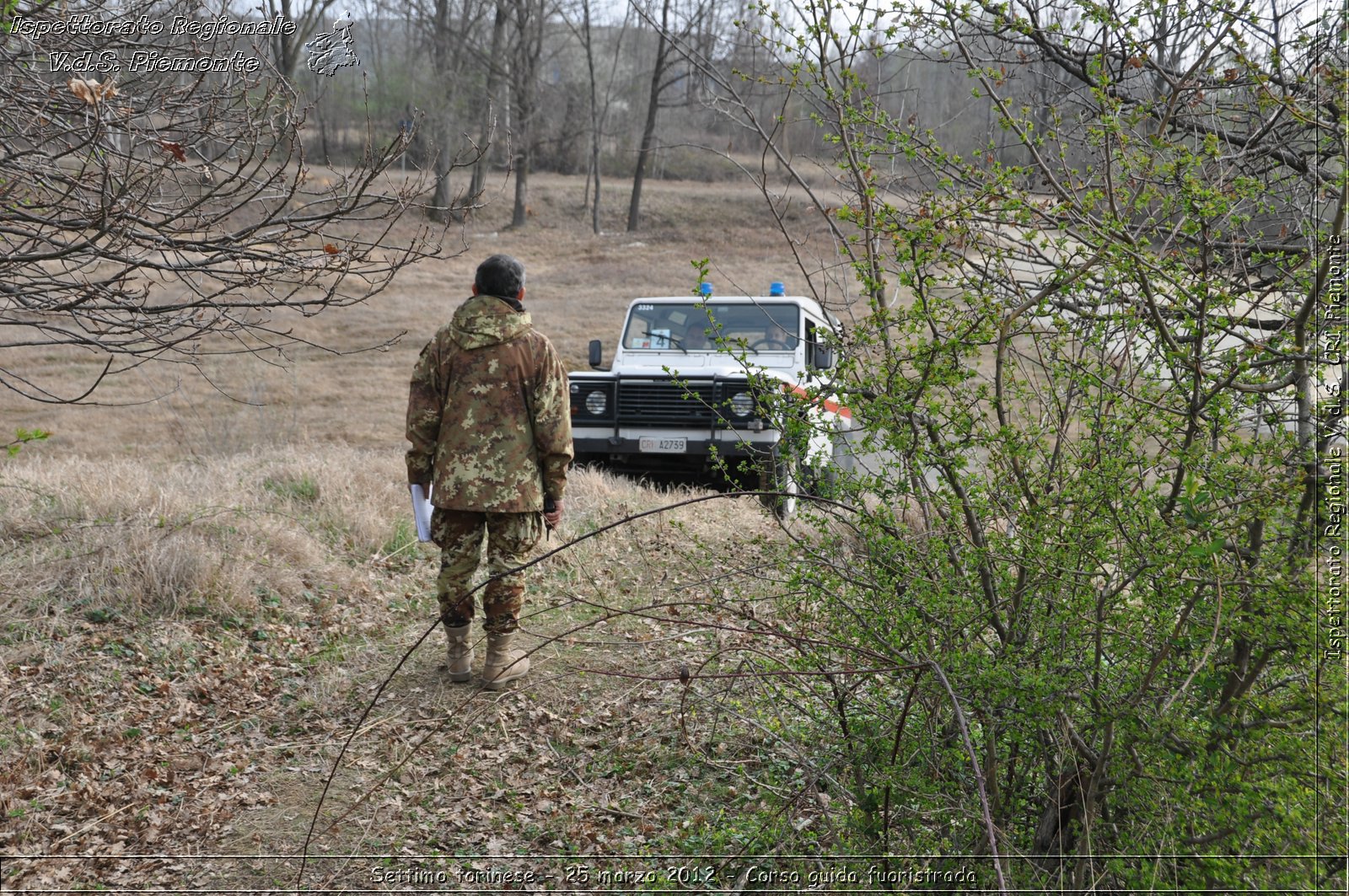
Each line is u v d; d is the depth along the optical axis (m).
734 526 6.39
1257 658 2.27
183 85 3.56
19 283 3.54
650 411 8.10
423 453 4.21
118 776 3.62
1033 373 2.88
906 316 2.58
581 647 4.71
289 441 11.70
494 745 3.89
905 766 2.73
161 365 17.98
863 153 2.77
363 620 5.14
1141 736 2.27
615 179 49.91
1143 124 3.47
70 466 7.14
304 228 3.61
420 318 23.77
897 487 2.72
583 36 41.94
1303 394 2.31
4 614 4.64
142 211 3.44
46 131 3.37
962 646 2.54
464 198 4.14
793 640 2.65
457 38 38.31
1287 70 3.01
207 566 5.11
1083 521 2.42
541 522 4.28
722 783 3.56
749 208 44.84
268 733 3.99
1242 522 2.20
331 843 3.26
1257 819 2.10
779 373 8.19
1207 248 2.47
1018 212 2.57
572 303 26.33
